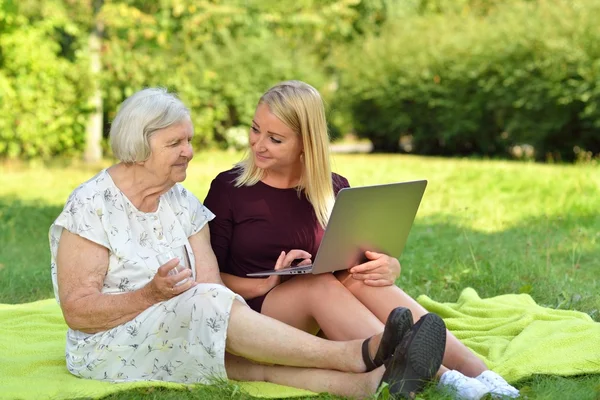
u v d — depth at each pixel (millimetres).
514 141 16688
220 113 18406
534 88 15469
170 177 3521
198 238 3740
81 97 15164
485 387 3303
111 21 15445
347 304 3500
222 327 3336
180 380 3496
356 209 3412
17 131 14469
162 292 3369
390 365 3176
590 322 4434
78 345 3535
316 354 3342
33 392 3426
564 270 6441
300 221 3816
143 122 3410
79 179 13125
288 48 19906
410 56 18500
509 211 9625
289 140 3648
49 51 14797
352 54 20047
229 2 18562
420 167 14891
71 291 3459
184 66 17609
